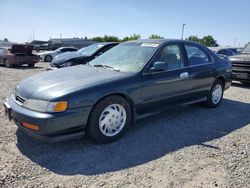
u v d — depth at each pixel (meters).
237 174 3.14
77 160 3.35
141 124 4.73
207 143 4.00
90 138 3.89
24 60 15.67
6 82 8.89
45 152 3.53
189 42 5.36
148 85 4.26
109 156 3.48
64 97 3.38
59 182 2.87
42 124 3.28
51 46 35.53
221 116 5.40
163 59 4.62
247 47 10.09
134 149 3.72
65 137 3.46
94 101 3.60
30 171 3.05
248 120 5.21
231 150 3.78
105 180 2.94
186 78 4.95
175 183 2.92
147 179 2.98
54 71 4.46
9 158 3.32
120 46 5.27
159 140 4.05
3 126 4.36
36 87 3.65
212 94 5.87
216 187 2.87
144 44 4.90
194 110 5.77
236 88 8.94
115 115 3.92
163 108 4.68
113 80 3.88
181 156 3.55
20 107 3.56
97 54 9.16
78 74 4.14
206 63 5.57
